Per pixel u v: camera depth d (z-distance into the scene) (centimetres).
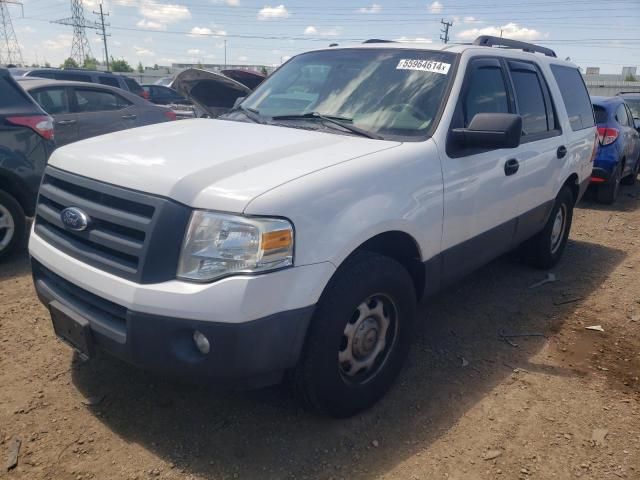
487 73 397
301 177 259
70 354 355
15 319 400
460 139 338
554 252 557
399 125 341
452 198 340
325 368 272
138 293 241
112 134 342
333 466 270
